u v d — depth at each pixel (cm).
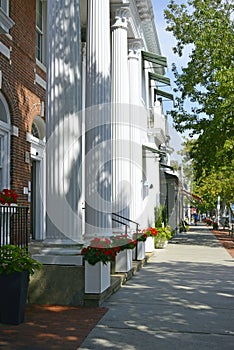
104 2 1123
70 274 862
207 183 4334
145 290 1034
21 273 717
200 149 2403
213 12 2262
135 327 711
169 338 656
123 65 1399
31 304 862
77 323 729
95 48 1110
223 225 5241
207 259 1731
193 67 2369
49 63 932
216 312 819
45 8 1529
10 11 1202
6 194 896
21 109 1277
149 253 1808
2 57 1155
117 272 1177
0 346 606
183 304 884
